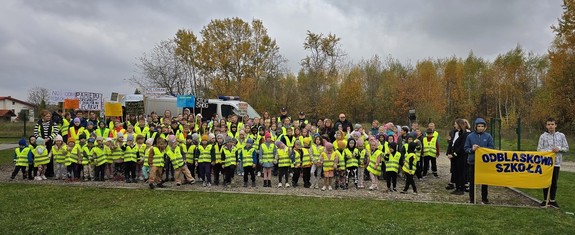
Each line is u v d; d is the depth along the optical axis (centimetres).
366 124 4666
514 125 4719
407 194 1226
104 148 1435
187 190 1248
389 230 821
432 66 5819
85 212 970
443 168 1858
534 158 1047
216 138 1369
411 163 1236
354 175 1341
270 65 5247
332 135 1678
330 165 1290
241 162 1502
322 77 5022
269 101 4656
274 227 841
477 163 1077
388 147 1315
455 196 1196
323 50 5088
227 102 2320
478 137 1102
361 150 1324
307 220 891
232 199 1107
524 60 5816
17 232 822
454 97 5916
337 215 936
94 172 1452
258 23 5184
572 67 3334
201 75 5106
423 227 844
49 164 1530
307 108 4772
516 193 1238
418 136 1566
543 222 882
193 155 1423
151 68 4778
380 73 5666
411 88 5084
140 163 1438
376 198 1141
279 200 1096
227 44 5084
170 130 1495
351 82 5069
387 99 5116
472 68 6228
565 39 3431
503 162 1062
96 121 1695
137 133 1516
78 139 1459
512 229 834
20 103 10600
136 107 2292
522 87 5728
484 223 874
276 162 1348
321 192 1248
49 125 1523
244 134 1545
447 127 4466
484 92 5962
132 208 1005
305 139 1444
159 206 1023
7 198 1116
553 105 3503
